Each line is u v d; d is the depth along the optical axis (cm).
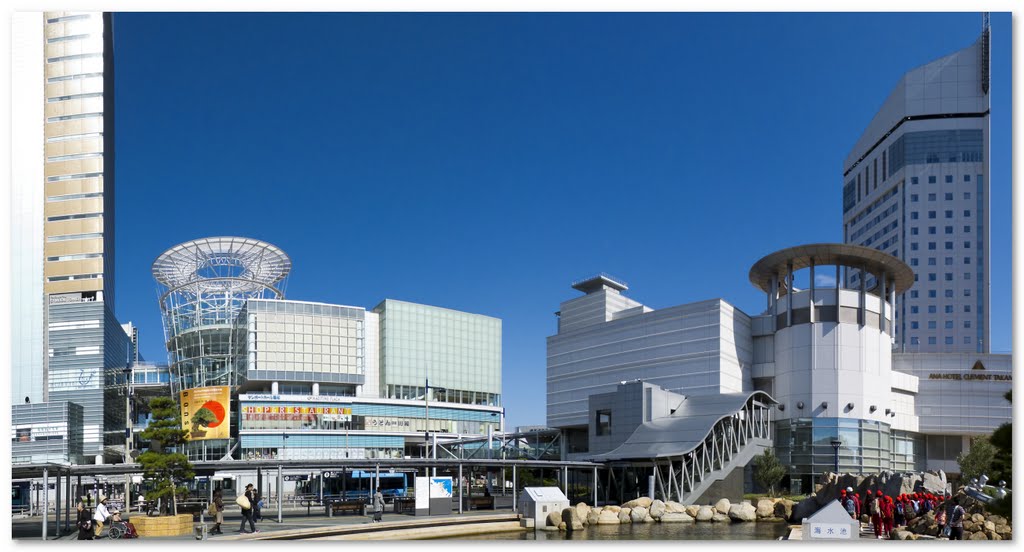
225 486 13188
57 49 16388
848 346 9781
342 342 15225
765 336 10675
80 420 14562
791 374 10025
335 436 14225
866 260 10056
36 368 14938
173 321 15725
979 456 8475
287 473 12356
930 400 11344
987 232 19112
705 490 7488
